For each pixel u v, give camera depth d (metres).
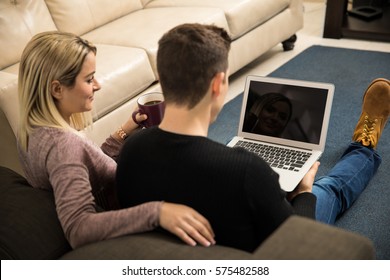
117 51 2.33
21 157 1.17
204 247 0.83
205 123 0.94
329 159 2.13
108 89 2.12
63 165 1.04
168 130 0.91
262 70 3.11
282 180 1.42
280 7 3.10
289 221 0.74
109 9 2.84
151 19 2.73
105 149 1.47
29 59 1.11
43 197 1.09
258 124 1.62
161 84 0.93
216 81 0.91
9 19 2.35
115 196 1.26
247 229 0.88
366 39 3.40
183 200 0.89
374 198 1.86
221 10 2.72
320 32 3.66
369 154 1.86
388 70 2.89
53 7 2.57
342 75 2.89
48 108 1.12
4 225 0.98
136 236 0.89
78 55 1.13
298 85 1.57
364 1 3.69
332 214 1.64
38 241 0.97
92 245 0.88
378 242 1.64
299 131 1.56
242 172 0.83
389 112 2.00
